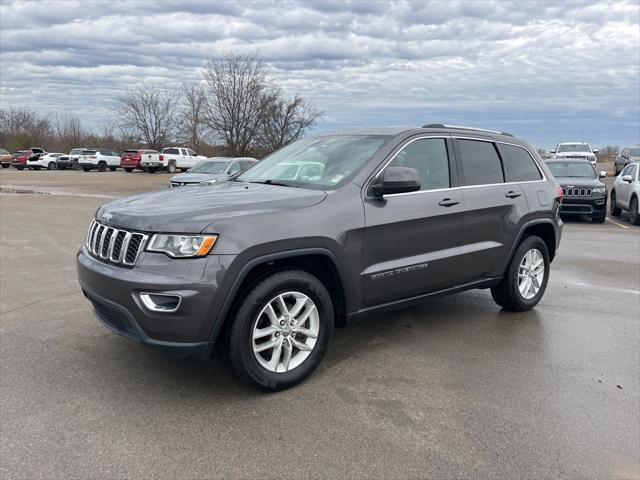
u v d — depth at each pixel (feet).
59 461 8.85
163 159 134.62
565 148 85.46
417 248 13.82
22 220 41.34
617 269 24.99
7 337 14.61
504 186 16.43
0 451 9.09
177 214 10.66
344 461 9.02
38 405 10.75
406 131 14.38
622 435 9.98
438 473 8.73
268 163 15.87
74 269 23.44
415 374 12.60
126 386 11.66
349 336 15.20
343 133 15.48
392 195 13.33
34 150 177.06
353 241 12.32
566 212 45.03
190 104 182.70
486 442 9.68
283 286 11.23
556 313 17.70
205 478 8.50
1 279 21.47
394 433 9.93
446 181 14.84
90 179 109.50
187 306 10.11
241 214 10.90
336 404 11.03
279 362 11.63
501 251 16.25
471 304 18.69
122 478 8.45
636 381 12.36
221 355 11.07
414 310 17.85
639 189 42.83
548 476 8.70
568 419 10.55
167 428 9.96
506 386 12.01
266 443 9.52
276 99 157.58
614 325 16.44
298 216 11.48
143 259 10.40
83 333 14.96
